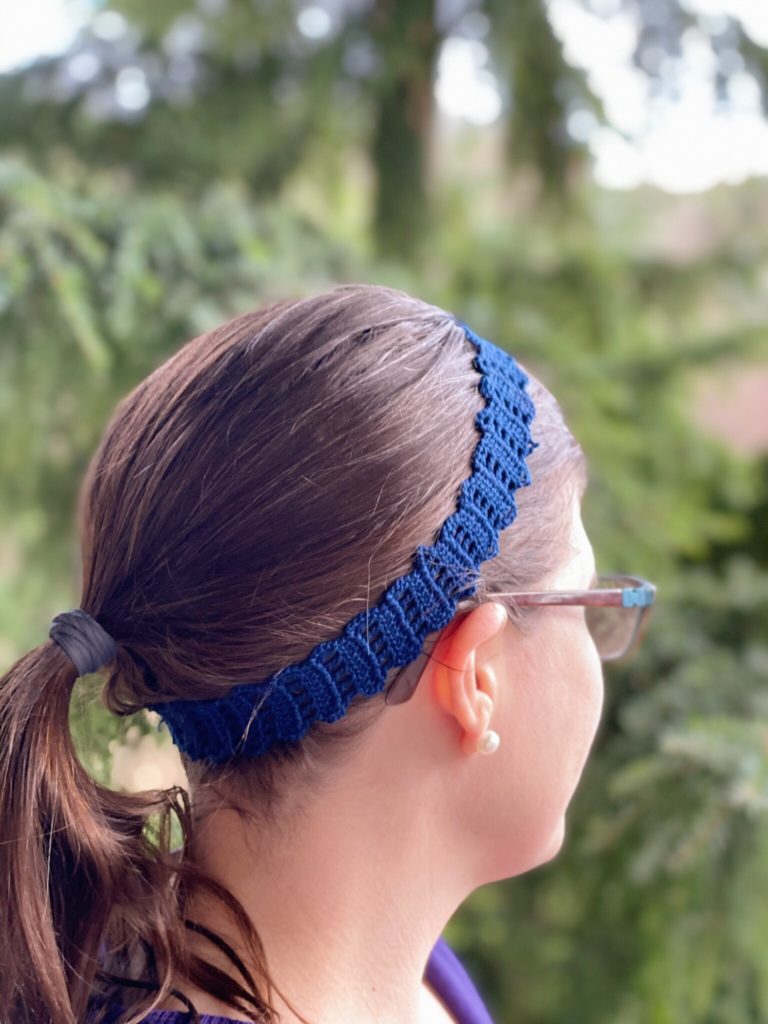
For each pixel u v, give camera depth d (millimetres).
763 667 1456
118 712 719
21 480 1601
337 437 625
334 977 692
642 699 1434
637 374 1946
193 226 1585
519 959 1642
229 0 1896
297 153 2068
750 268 2057
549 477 709
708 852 1215
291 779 667
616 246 2086
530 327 1854
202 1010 659
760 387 2355
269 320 686
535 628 705
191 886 687
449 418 647
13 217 1354
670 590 1637
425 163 2027
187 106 1938
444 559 628
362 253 1870
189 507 636
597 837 1300
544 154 1982
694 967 1274
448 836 724
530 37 1836
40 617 1661
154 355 1479
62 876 685
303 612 621
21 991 645
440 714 678
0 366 1422
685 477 1893
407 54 1870
